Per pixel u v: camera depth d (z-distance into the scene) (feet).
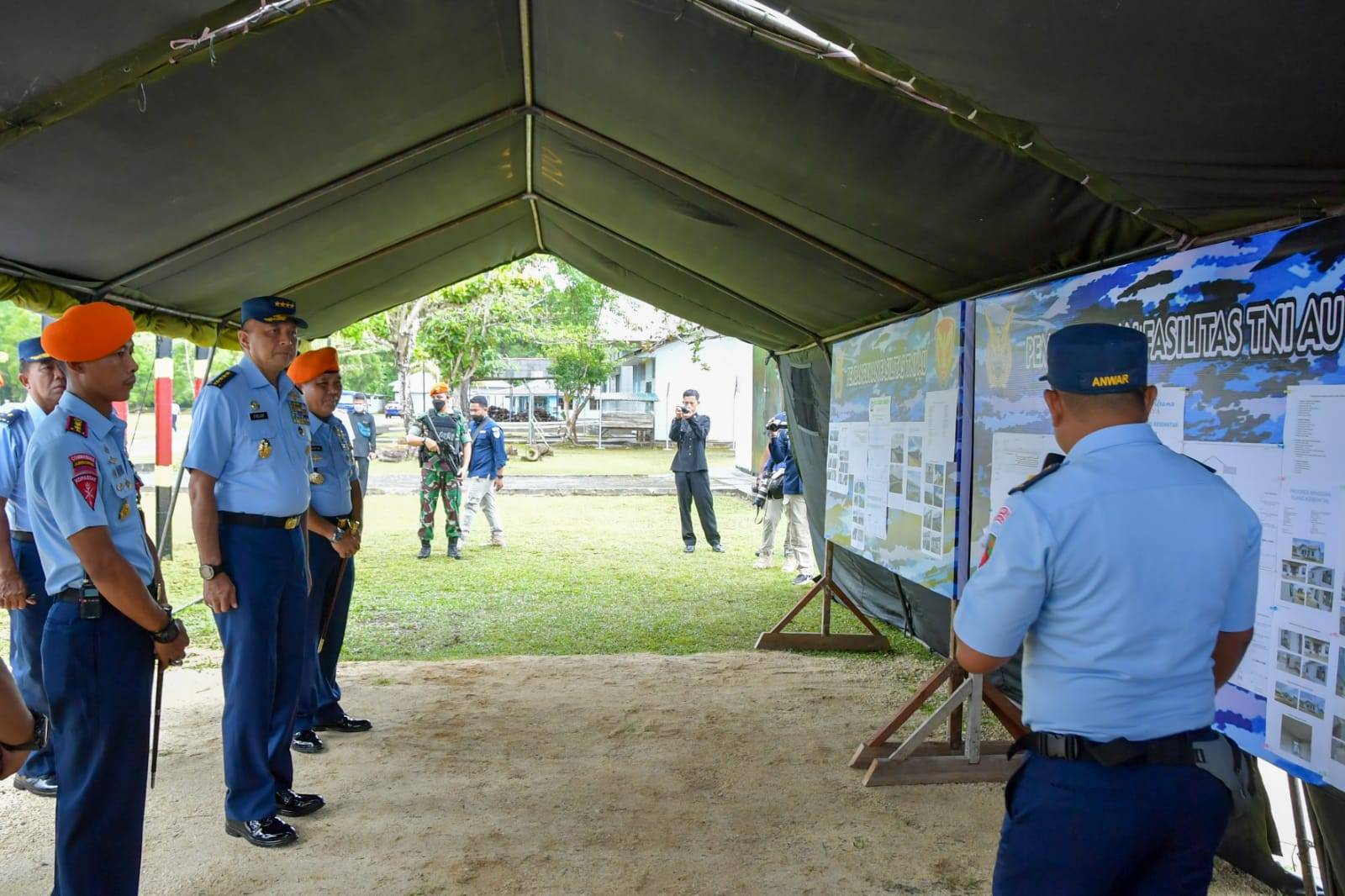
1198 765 6.15
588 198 20.63
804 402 27.63
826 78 10.80
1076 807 6.20
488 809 13.26
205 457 11.74
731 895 10.92
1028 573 6.29
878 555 18.30
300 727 15.43
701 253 21.17
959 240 14.28
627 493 62.28
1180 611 6.18
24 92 9.84
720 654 21.98
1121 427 6.57
